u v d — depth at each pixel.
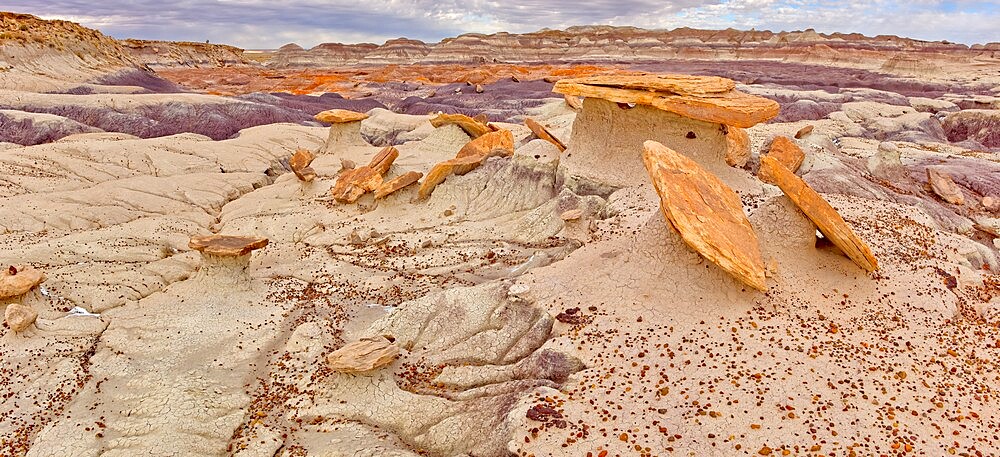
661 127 28.97
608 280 19.52
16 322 19.98
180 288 24.19
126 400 17.77
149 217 33.75
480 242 29.31
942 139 65.81
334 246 30.03
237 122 62.56
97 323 21.88
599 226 26.02
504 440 14.38
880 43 192.75
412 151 47.00
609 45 196.00
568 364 16.86
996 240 27.86
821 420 13.79
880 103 76.06
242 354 20.30
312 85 114.62
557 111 68.56
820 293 18.77
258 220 33.00
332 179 39.84
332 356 17.33
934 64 130.00
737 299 18.11
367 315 22.92
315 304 23.83
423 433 16.19
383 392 17.48
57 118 53.22
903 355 16.31
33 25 77.56
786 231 19.91
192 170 43.72
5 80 63.84
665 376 15.59
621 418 14.33
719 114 26.66
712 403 14.48
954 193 32.12
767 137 49.00
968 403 14.57
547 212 29.14
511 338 19.20
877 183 32.31
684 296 18.25
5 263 25.47
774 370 15.45
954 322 18.30
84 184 38.19
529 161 32.69
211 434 16.44
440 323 20.38
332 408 17.25
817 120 69.69
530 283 20.39
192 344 20.62
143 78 86.56
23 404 17.50
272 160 48.56
